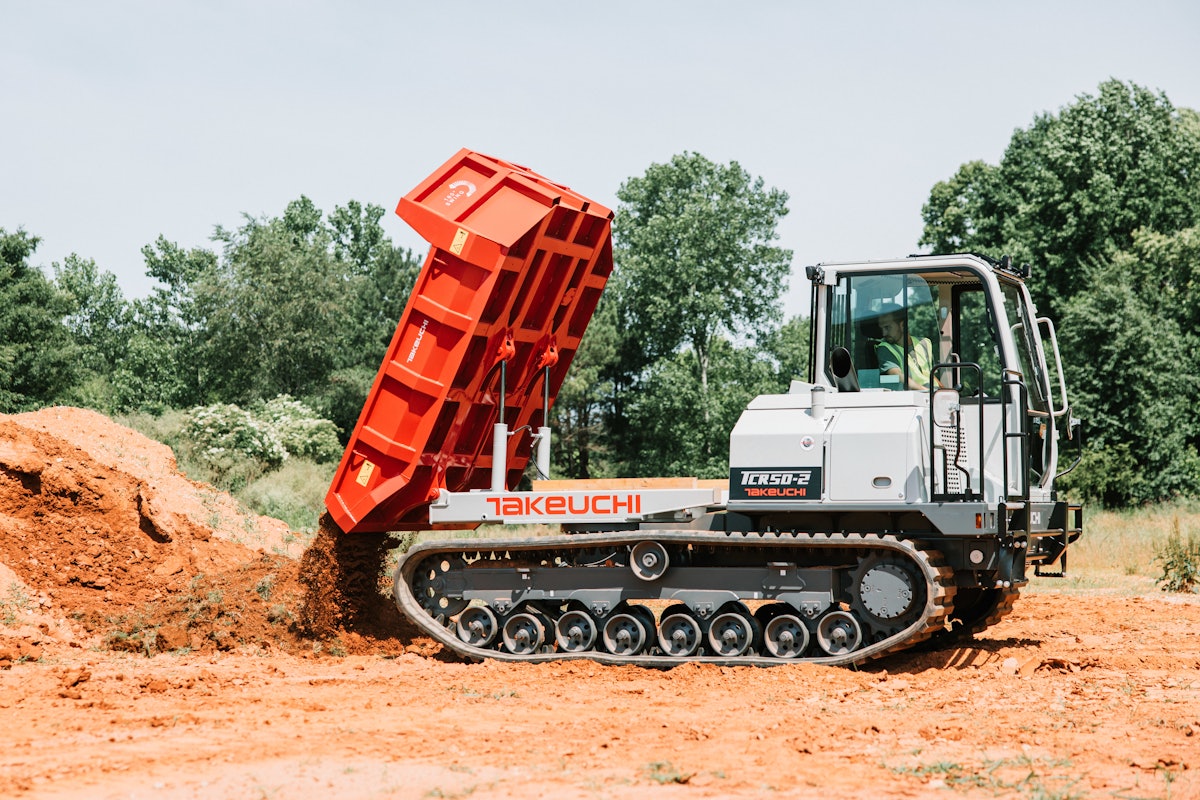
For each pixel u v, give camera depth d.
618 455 51.72
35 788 5.82
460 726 7.56
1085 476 35.34
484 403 11.26
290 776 6.08
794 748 6.71
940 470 9.91
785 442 9.96
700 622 10.23
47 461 13.48
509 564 10.93
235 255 49.47
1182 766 6.21
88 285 78.56
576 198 11.02
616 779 5.98
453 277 10.52
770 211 52.88
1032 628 12.90
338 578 11.43
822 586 9.91
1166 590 17.41
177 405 53.16
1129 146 45.41
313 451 33.34
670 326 52.06
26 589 12.12
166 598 12.52
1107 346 37.22
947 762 6.30
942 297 10.55
